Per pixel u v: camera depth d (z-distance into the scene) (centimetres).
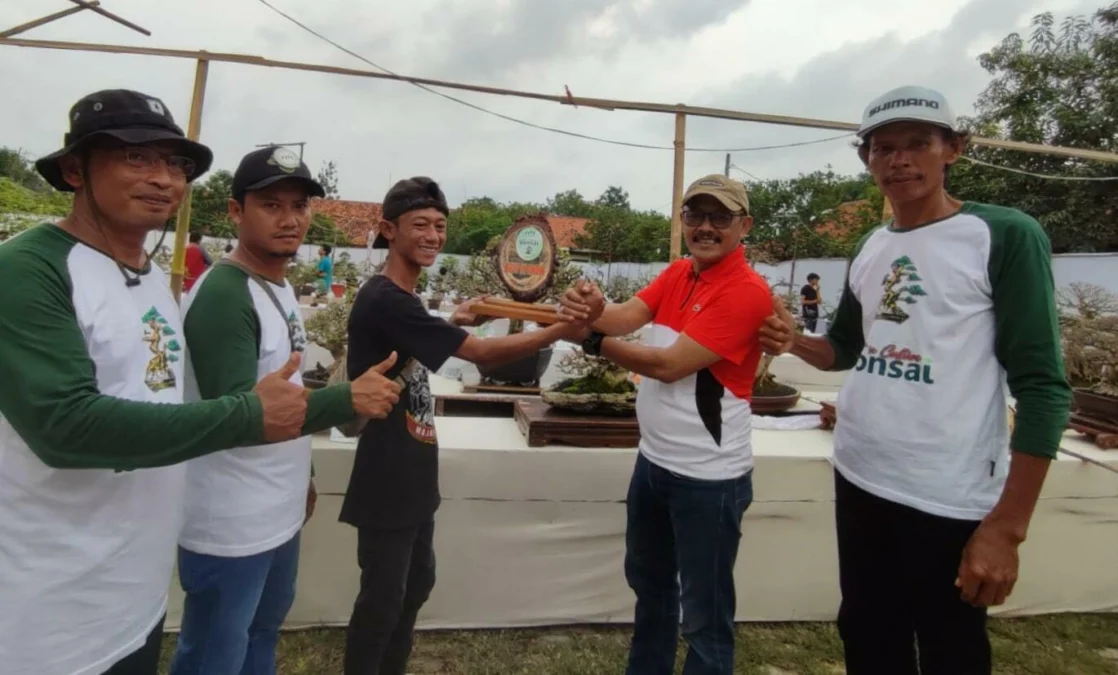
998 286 146
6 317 99
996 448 152
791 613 272
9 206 1232
